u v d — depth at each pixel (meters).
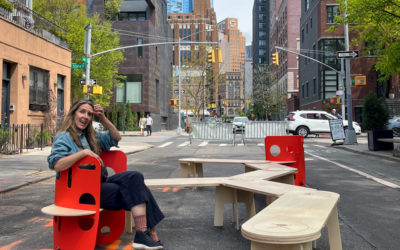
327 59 42.78
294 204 3.38
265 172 6.00
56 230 3.80
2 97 17.20
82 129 4.13
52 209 3.69
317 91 45.16
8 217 5.73
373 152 15.77
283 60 76.62
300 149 7.94
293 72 69.88
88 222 4.32
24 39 18.28
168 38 67.56
